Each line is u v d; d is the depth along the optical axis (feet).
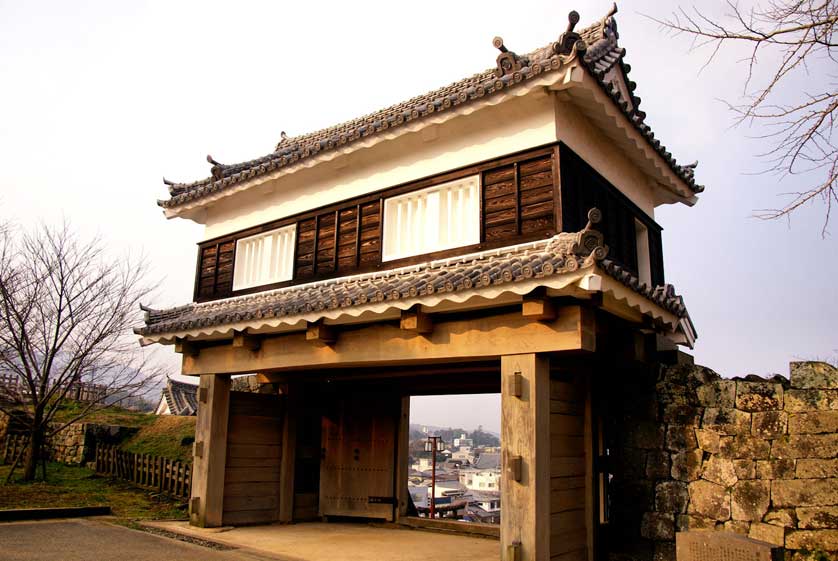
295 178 28.99
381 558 22.77
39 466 45.11
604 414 23.62
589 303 17.99
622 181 25.64
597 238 16.87
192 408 68.69
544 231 20.40
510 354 18.97
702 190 29.35
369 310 20.47
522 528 17.57
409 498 33.53
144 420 56.65
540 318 17.97
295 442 32.12
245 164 33.73
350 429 33.06
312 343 24.95
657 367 22.61
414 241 24.38
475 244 22.13
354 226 26.68
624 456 22.62
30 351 41.16
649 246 27.68
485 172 22.57
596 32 28.94
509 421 18.53
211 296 32.73
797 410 19.29
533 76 19.81
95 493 36.91
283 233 30.12
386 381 32.01
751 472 19.66
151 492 38.01
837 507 17.97
